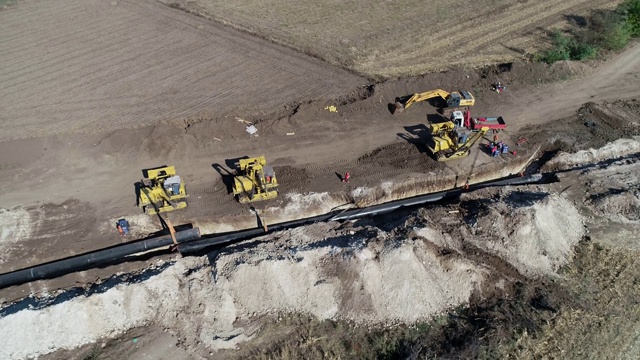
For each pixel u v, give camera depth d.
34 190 35.28
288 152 38.31
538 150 38.75
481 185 36.50
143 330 26.83
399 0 61.09
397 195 35.72
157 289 27.70
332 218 33.75
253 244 30.61
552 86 45.34
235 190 33.50
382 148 38.72
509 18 56.41
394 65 48.41
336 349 26.14
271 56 50.19
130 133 39.00
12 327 25.83
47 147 38.12
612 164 37.12
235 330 26.83
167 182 32.53
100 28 56.03
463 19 56.41
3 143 37.91
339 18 57.19
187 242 31.72
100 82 46.44
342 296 27.94
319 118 41.50
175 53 50.97
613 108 42.81
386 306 27.69
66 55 50.84
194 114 41.97
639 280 29.27
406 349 25.81
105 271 28.97
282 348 25.95
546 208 31.47
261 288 27.94
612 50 50.38
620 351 25.81
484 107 42.62
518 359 25.22
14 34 54.94
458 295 28.45
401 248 28.61
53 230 32.47
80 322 26.36
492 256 29.77
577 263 30.28
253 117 41.69
